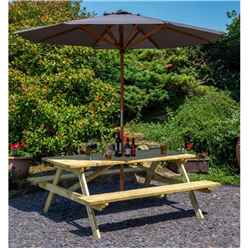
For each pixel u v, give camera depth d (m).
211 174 7.86
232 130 8.27
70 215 5.81
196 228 5.27
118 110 9.12
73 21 5.21
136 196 5.13
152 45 7.01
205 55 11.62
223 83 11.10
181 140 8.65
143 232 5.14
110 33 6.05
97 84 8.52
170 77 10.26
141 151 6.57
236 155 7.96
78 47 9.02
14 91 8.09
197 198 6.55
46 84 8.08
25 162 7.13
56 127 7.55
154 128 9.45
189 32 6.02
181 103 10.18
